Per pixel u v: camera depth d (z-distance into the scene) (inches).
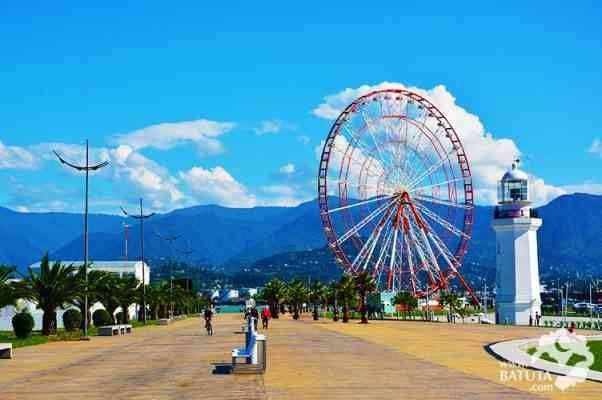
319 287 6968.5
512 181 5349.4
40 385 1369.3
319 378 1424.7
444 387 1270.9
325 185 5625.0
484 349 2252.7
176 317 6678.2
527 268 5241.1
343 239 5580.7
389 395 1168.2
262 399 1134.4
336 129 5585.6
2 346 2004.2
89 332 3516.2
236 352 1595.7
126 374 1555.1
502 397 1137.4
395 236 5590.6
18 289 3031.5
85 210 3189.0
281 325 4672.7
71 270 3245.6
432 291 5826.8
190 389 1272.1
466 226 5787.4
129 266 7057.1
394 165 5620.1
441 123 5684.1
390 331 3673.7
